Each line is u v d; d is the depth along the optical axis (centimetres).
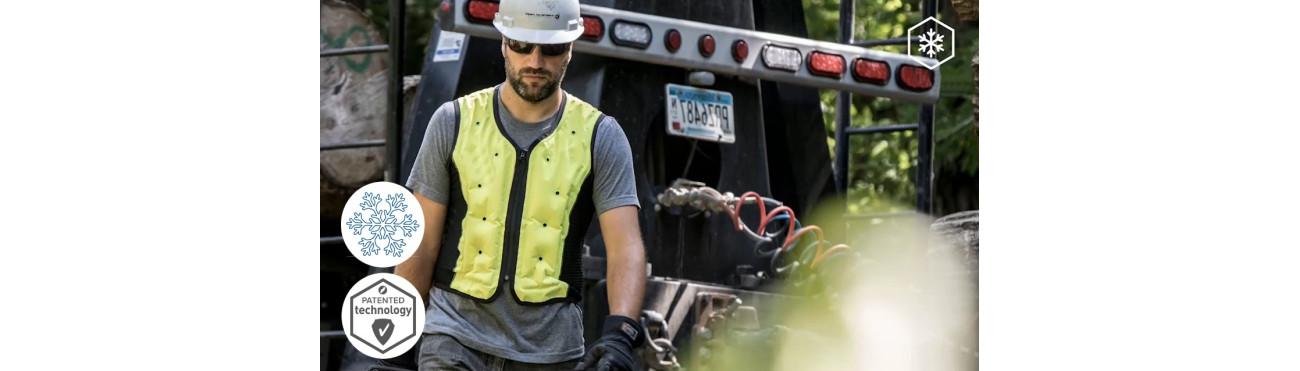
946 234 548
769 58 544
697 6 535
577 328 443
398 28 535
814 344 539
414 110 535
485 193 438
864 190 856
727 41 534
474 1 493
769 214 544
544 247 437
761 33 543
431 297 448
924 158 592
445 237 448
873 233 586
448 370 434
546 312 437
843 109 632
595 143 442
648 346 497
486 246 438
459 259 441
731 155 549
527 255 436
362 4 666
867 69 566
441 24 496
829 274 553
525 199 438
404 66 537
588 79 512
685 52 525
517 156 439
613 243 439
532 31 436
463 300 438
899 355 541
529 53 436
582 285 452
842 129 633
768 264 552
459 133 443
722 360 522
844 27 616
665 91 528
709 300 521
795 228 565
